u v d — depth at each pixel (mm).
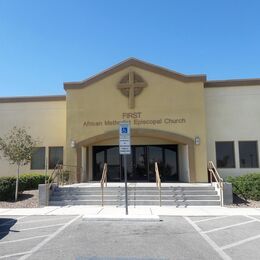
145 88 19891
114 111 19875
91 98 20125
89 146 21281
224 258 6723
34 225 10430
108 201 14906
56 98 22297
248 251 7238
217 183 15547
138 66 20031
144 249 7434
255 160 20359
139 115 19703
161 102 19703
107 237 8617
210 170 18078
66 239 8414
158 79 19875
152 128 19578
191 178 18906
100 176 21672
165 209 13484
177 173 21250
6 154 16266
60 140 21906
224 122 20750
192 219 11328
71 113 20141
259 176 15742
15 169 21812
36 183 18828
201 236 8719
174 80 19797
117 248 7523
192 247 7594
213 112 20859
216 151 20594
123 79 20016
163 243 7973
